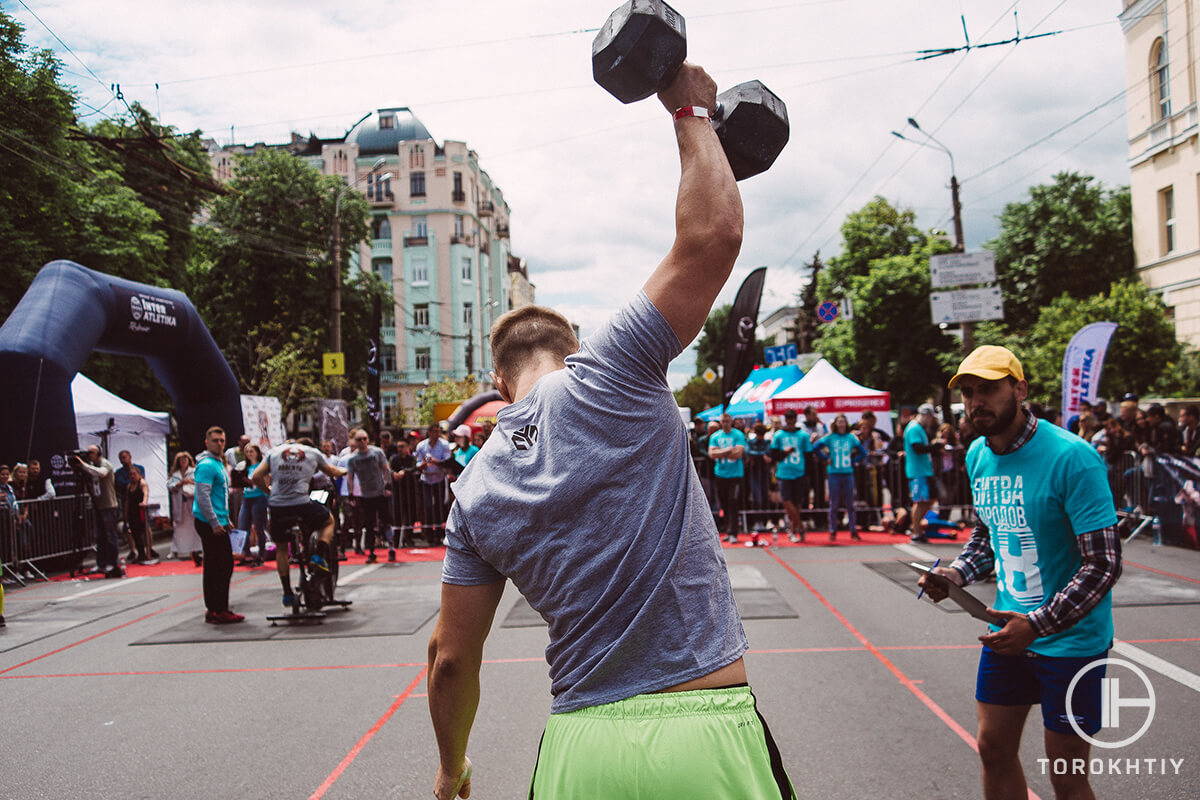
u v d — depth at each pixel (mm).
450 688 1517
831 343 36406
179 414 16078
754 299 17703
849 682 5340
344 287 34156
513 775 4020
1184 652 5664
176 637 7418
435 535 13906
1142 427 12336
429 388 46406
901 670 5578
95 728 4980
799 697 5055
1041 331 24297
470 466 1525
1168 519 10812
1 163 18203
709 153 1414
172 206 26875
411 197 62500
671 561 1354
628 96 1410
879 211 37625
